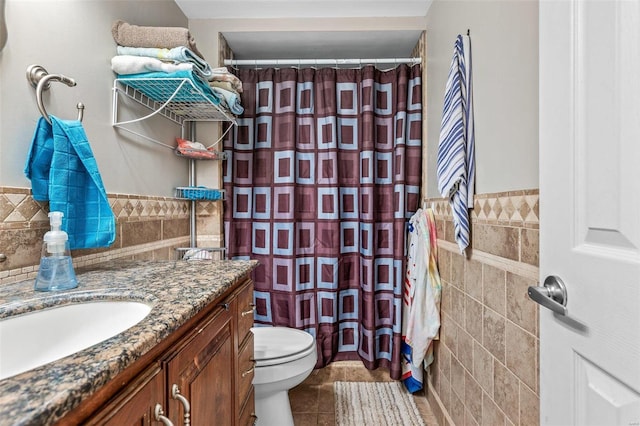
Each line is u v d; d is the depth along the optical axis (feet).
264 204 6.38
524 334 3.03
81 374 1.28
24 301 2.19
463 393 4.39
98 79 3.66
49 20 3.00
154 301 2.26
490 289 3.66
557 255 1.98
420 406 5.76
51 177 2.75
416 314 5.42
